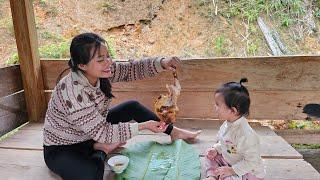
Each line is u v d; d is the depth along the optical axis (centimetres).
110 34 423
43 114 282
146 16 432
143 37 416
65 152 180
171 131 219
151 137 230
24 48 263
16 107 267
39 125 268
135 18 432
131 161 194
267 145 216
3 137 264
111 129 173
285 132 267
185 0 444
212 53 389
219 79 251
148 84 262
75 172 170
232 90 155
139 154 203
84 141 187
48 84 279
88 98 169
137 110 217
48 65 274
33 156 215
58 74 274
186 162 192
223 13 430
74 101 166
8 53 397
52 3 451
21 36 261
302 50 383
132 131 175
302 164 192
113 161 188
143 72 209
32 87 271
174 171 183
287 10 427
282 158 199
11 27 428
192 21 426
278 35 400
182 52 394
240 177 160
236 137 160
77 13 444
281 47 385
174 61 207
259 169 159
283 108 249
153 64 207
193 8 437
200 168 186
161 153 204
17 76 269
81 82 168
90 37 162
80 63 164
